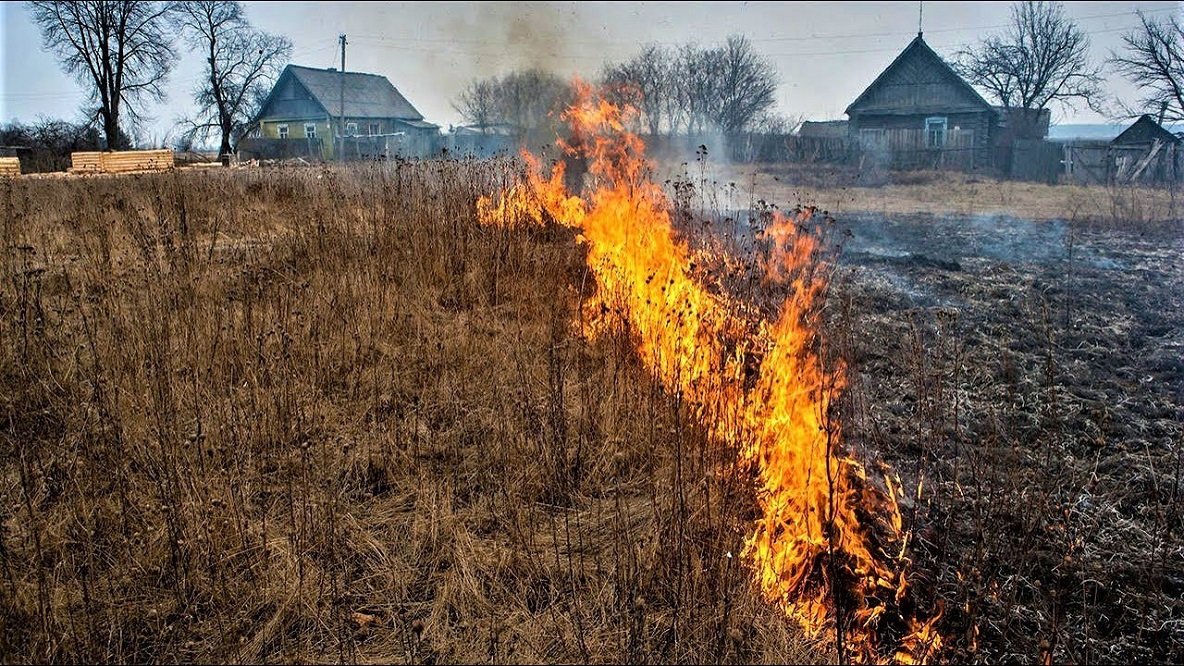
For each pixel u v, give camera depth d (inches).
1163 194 738.2
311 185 407.5
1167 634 125.0
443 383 202.4
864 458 175.6
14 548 136.6
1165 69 1262.3
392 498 160.7
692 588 124.6
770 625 122.6
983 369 231.8
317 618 126.4
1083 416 198.4
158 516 144.6
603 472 168.7
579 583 135.6
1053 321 283.9
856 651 120.4
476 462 171.3
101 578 132.6
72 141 1337.4
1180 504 154.6
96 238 293.6
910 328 267.1
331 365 206.8
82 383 185.6
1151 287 336.8
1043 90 1633.9
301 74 1941.4
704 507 142.0
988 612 130.0
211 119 1588.3
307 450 164.7
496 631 122.8
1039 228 530.6
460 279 277.0
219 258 284.2
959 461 174.6
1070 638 123.9
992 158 1123.9
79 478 153.9
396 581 135.3
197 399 176.1
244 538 140.8
